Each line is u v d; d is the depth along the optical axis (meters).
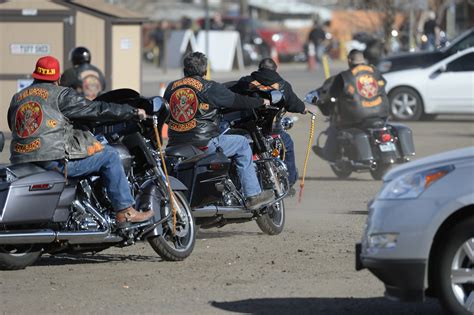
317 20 130.38
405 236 19.75
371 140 44.34
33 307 22.34
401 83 72.00
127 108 25.80
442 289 19.80
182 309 22.03
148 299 23.05
